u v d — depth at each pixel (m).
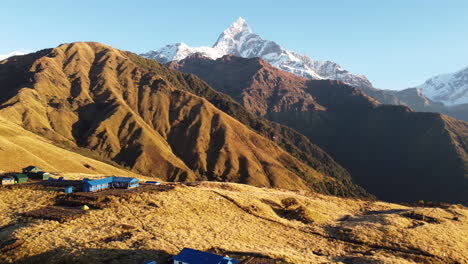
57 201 77.50
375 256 66.75
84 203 75.62
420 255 70.31
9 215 66.81
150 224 67.06
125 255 51.53
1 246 52.12
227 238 66.50
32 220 64.12
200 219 75.88
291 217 93.19
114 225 64.25
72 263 48.03
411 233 82.12
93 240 56.22
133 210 74.06
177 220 72.06
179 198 86.56
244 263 52.94
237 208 89.44
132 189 90.31
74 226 62.34
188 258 49.75
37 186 87.38
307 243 72.38
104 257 50.25
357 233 80.44
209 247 58.56
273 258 56.06
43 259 48.66
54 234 57.09
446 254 72.19
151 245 55.78
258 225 79.75
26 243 52.75
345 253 68.56
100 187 88.44
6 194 79.94
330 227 86.50
